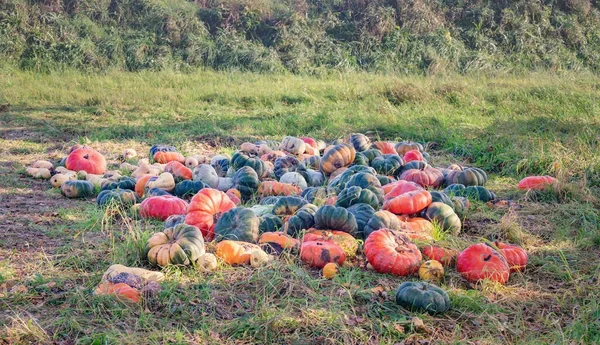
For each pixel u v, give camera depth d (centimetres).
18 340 498
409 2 2766
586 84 1917
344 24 2725
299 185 909
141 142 1324
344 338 520
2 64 2327
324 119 1466
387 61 2502
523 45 2647
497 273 632
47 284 588
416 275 647
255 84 2038
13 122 1487
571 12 2897
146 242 649
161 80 2103
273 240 683
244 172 884
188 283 603
